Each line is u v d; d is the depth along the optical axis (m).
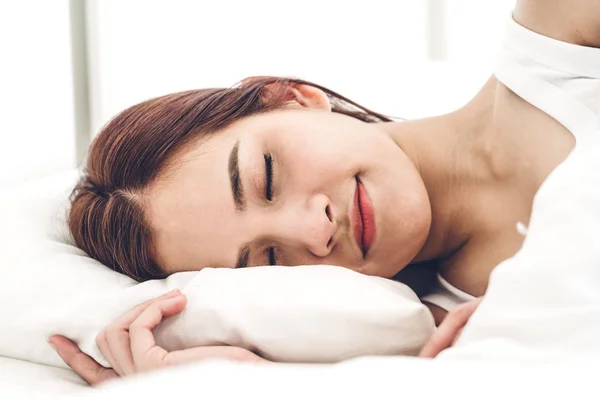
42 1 1.87
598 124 0.78
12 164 1.77
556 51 0.84
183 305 0.73
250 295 0.70
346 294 0.68
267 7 2.13
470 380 0.43
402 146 0.97
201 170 0.85
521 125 0.86
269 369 0.49
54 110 1.89
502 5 2.13
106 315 0.78
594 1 0.80
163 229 0.87
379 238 0.82
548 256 0.55
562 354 0.48
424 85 1.71
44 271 0.87
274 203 0.83
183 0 2.10
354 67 2.12
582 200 0.59
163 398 0.45
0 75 1.76
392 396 0.42
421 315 0.65
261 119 0.90
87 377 0.78
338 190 0.82
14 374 0.79
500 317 0.53
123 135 0.93
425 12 2.22
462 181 0.93
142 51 2.07
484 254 0.90
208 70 2.13
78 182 1.07
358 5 2.14
